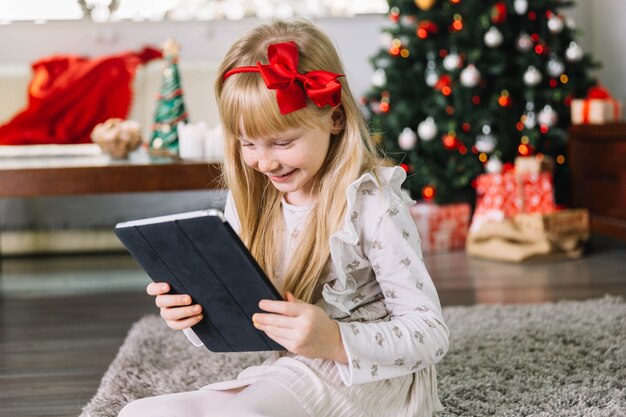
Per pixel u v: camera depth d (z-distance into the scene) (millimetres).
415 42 4160
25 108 4223
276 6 4840
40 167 2891
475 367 1978
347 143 1293
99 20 4730
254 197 1387
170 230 1155
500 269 3475
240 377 1368
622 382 1827
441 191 4105
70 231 4121
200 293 1224
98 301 3061
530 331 2285
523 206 3945
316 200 1343
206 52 4801
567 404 1704
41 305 3020
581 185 4086
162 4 4801
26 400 1946
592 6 4938
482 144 4074
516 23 4207
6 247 4090
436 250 3992
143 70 4441
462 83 4055
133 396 1859
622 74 4621
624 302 2711
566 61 4266
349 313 1308
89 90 4227
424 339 1228
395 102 4223
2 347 2451
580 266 3479
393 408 1307
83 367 2217
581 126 4020
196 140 3256
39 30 4672
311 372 1245
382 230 1277
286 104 1187
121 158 3189
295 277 1314
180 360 2148
